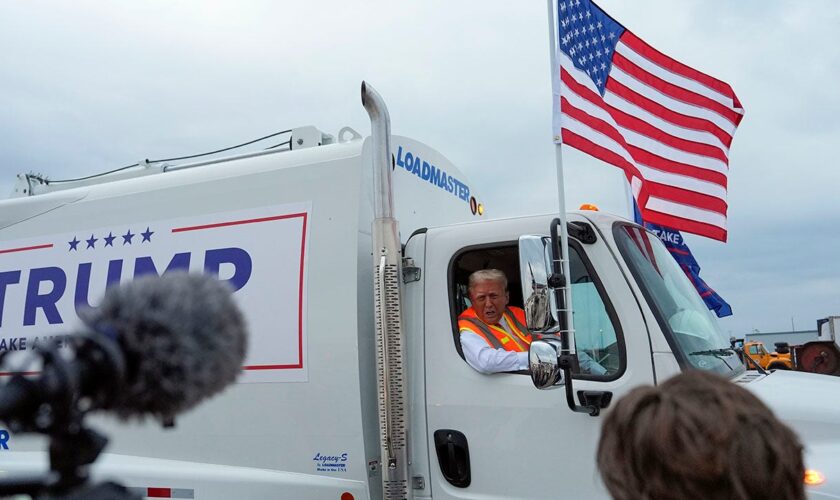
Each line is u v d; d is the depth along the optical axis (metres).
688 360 3.38
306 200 3.99
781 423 1.20
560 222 3.43
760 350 20.30
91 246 4.49
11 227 4.79
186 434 3.98
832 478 2.95
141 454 4.07
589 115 4.20
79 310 1.08
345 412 3.69
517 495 3.48
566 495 3.39
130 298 1.03
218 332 1.06
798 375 3.83
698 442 1.13
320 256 3.87
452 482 3.63
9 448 4.42
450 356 3.74
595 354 3.52
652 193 5.08
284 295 3.90
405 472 3.58
